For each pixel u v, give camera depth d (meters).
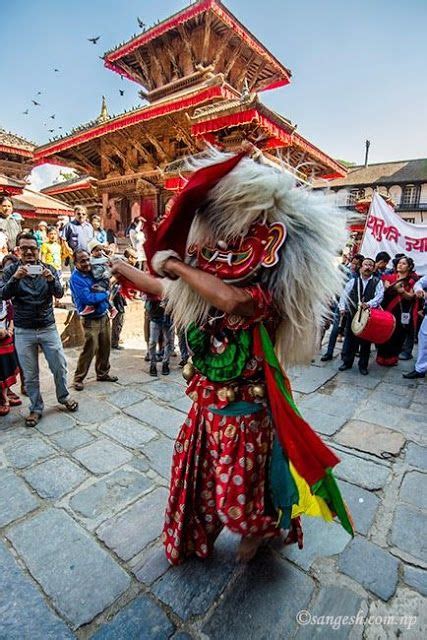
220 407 1.45
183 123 8.66
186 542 1.69
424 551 1.88
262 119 6.05
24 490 2.30
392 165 31.55
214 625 1.48
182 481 1.62
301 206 1.28
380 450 2.85
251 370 1.41
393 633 1.45
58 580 1.68
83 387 4.08
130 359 5.27
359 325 4.44
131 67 12.11
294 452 1.30
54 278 3.17
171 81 11.05
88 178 14.38
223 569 1.72
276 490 1.52
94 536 1.94
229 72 11.24
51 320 3.24
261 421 1.48
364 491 2.36
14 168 16.12
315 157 8.77
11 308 3.46
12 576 1.70
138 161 11.15
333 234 1.34
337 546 1.89
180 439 1.63
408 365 5.29
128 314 6.41
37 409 3.25
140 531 1.98
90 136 10.48
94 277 3.91
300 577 1.70
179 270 1.25
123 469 2.54
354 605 1.57
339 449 2.87
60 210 15.95
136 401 3.72
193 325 1.43
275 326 1.45
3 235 5.52
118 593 1.61
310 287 1.32
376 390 4.19
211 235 1.33
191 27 9.89
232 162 1.16
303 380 4.49
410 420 3.40
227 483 1.44
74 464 2.59
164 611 1.54
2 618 1.50
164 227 1.25
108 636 1.43
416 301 5.20
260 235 1.25
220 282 1.21
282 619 1.50
